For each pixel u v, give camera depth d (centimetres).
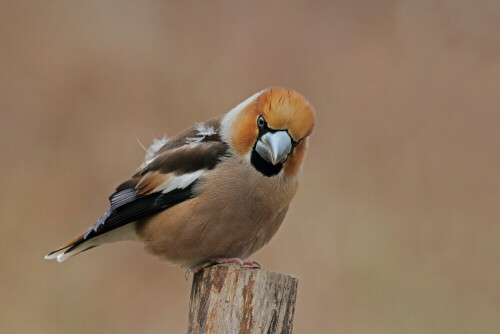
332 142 1459
